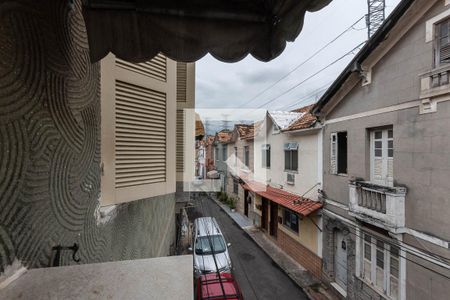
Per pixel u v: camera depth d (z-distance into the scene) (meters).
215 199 11.53
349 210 5.71
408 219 4.43
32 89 1.02
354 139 5.87
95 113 1.71
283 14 1.30
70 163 1.34
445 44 3.86
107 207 1.87
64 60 1.28
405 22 4.42
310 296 6.47
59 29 1.24
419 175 4.24
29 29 1.00
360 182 5.41
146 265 0.98
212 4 1.35
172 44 1.35
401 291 4.54
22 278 0.90
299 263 8.16
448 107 3.79
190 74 4.11
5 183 0.87
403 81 4.55
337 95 6.31
